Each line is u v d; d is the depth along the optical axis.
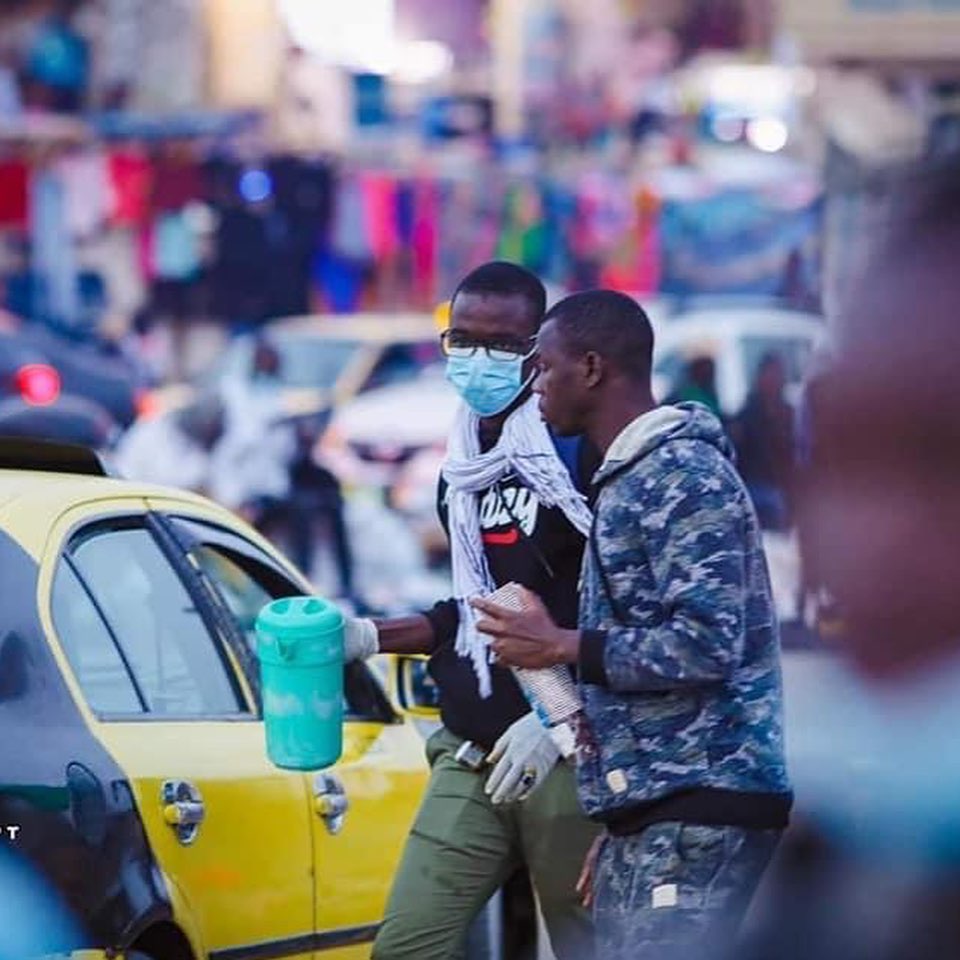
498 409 10.61
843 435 3.67
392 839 12.20
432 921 10.73
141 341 51.88
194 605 11.30
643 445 9.03
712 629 8.77
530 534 10.51
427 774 12.76
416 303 52.28
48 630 9.84
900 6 50.31
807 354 3.96
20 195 51.84
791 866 3.97
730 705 8.95
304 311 52.12
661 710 8.98
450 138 57.16
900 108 50.84
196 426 38.19
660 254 51.72
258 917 10.78
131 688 10.41
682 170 52.41
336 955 11.56
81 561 10.47
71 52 57.03
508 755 10.30
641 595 9.05
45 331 48.19
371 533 36.69
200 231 51.97
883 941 3.85
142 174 51.97
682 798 8.94
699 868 8.91
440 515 10.95
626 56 57.19
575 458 10.51
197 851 10.23
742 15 57.75
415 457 36.97
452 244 52.25
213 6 57.47
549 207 52.28
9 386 41.31
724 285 51.34
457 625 10.67
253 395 39.28
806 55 50.75
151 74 57.41
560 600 10.52
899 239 3.64
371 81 57.84
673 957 7.90
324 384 41.12
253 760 11.02
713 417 9.15
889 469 3.65
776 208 51.19
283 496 37.03
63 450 11.55
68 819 9.29
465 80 57.56
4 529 10.03
